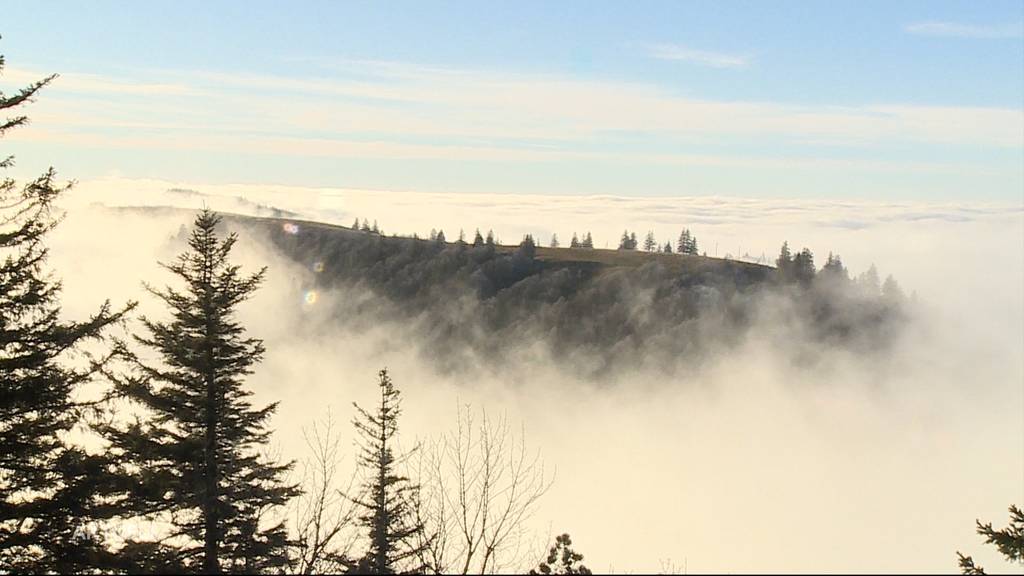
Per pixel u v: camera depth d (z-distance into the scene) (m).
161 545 16.80
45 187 13.16
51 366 13.41
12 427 12.98
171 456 17.62
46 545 12.98
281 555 17.34
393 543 15.70
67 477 13.38
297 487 17.58
